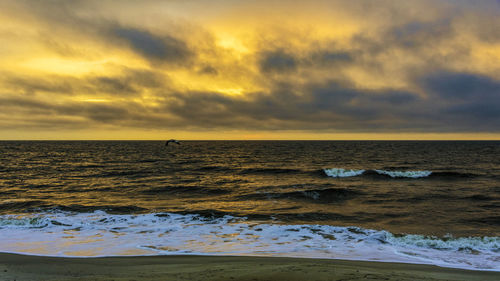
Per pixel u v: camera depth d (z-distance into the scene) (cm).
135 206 1719
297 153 8850
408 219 1438
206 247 1008
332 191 2169
